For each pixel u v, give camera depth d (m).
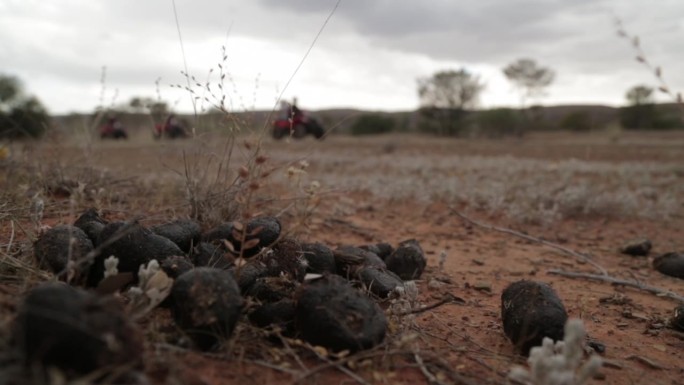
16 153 6.17
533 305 2.66
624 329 3.20
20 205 3.84
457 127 41.53
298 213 4.75
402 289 2.89
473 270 4.41
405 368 2.37
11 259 2.66
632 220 7.07
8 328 1.82
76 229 2.73
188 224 3.07
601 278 4.22
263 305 2.52
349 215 6.60
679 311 3.20
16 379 1.60
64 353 1.63
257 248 3.00
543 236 5.95
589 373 1.93
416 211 7.14
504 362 2.54
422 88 42.59
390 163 14.30
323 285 2.42
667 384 2.48
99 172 5.61
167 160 7.00
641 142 31.31
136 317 2.11
